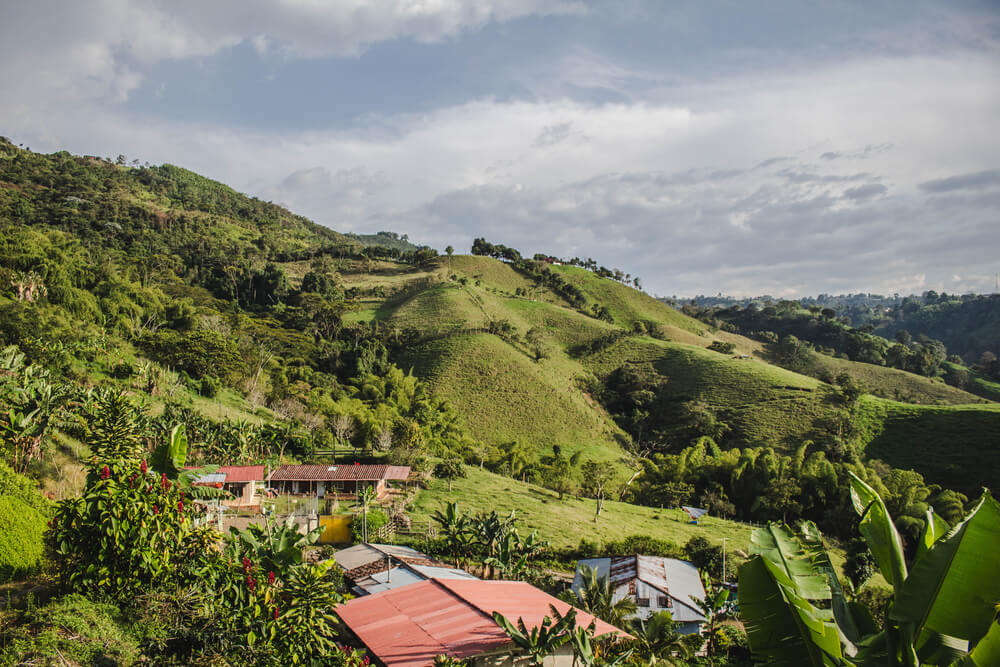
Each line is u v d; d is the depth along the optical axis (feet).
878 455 260.83
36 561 51.67
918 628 20.39
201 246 485.56
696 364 373.81
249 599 43.88
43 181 550.36
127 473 46.60
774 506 207.92
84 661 35.91
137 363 177.47
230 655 40.73
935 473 237.86
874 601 114.11
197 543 48.01
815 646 23.52
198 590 45.01
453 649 59.41
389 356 354.74
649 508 208.03
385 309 445.78
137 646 39.58
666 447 295.69
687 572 117.50
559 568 125.80
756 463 227.40
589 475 207.31
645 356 401.70
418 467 184.96
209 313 285.02
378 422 209.77
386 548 101.14
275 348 291.38
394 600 75.10
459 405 300.61
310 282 429.38
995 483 222.89
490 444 269.23
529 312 467.11
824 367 455.22
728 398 327.67
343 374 310.04
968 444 248.73
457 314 409.90
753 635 25.11
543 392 322.14
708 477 234.17
